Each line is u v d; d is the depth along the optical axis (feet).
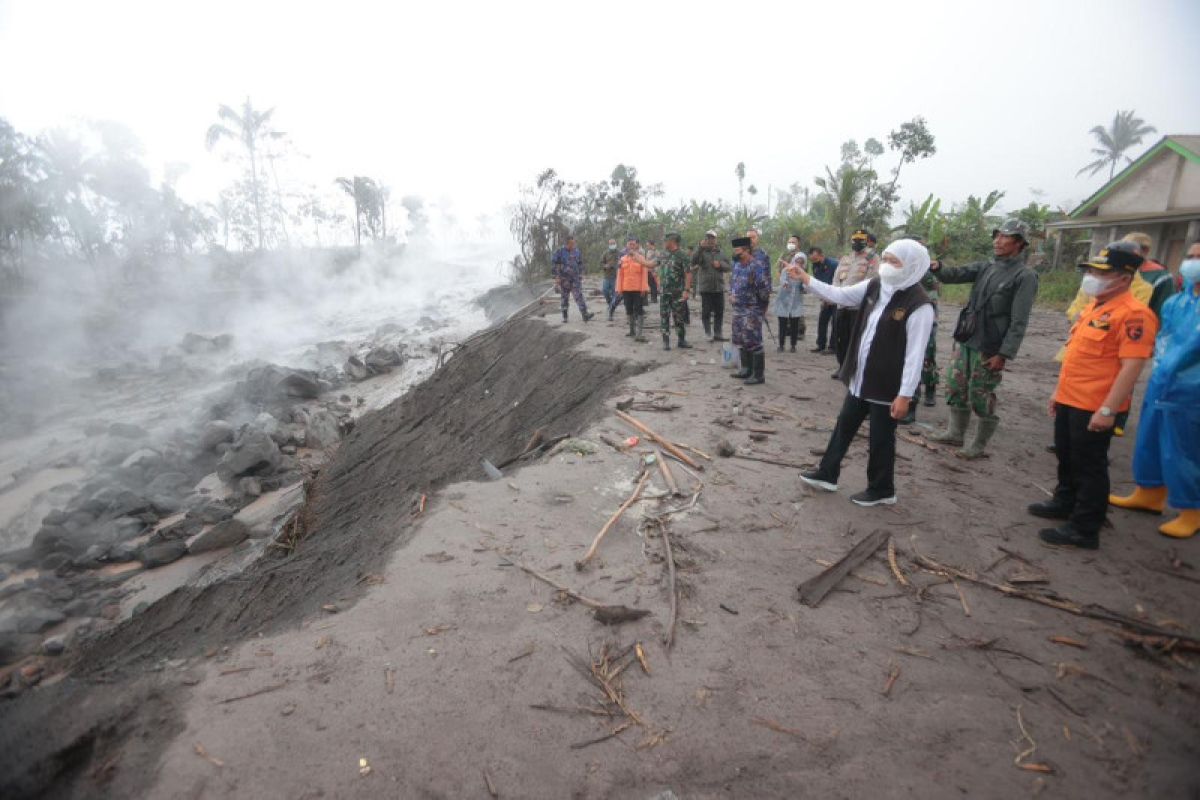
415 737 8.32
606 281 52.29
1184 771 7.84
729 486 16.15
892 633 10.55
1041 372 30.40
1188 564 12.59
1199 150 59.47
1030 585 11.92
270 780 7.66
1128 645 10.23
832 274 32.53
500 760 8.01
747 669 9.64
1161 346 14.16
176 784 7.63
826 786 7.67
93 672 11.87
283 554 24.82
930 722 8.66
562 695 9.10
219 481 36.63
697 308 52.60
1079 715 8.83
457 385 46.01
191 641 13.67
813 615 10.98
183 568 26.09
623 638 10.34
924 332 13.34
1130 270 12.28
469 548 13.21
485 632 10.48
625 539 13.57
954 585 11.94
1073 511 13.93
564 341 39.27
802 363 30.83
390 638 10.36
